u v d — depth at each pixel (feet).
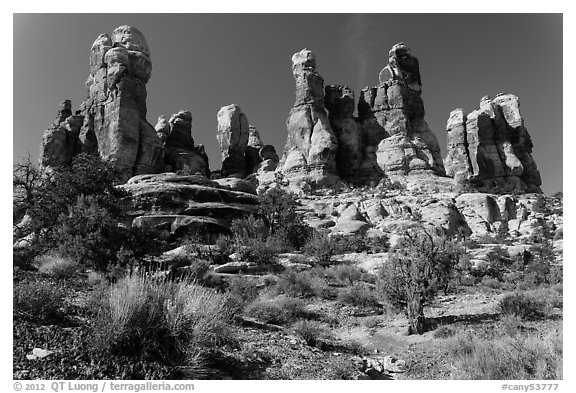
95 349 19.58
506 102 337.52
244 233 106.01
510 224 203.72
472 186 262.06
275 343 30.27
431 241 50.39
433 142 305.53
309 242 109.09
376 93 321.52
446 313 48.47
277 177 268.82
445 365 27.91
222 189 144.05
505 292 64.80
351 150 294.05
